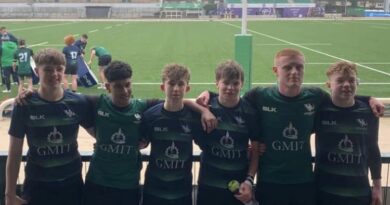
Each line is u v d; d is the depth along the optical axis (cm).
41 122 376
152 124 388
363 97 401
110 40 3228
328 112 391
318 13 7681
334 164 389
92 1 8188
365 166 391
